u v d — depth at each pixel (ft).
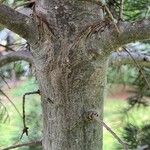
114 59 5.81
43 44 4.31
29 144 4.90
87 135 4.45
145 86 8.96
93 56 4.25
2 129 9.31
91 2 4.19
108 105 14.33
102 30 4.14
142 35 4.03
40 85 4.53
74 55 4.25
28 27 4.17
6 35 7.22
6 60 5.91
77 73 4.31
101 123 4.26
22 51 5.77
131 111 11.80
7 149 4.91
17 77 8.31
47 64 4.35
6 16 4.06
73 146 4.45
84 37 4.22
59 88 4.37
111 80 9.83
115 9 5.78
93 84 4.37
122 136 9.41
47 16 4.26
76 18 4.25
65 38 4.25
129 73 9.71
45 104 4.53
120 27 4.04
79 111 4.39
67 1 4.24
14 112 9.18
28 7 4.66
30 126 9.21
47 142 4.59
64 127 4.44
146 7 7.43
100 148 4.56
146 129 9.73
